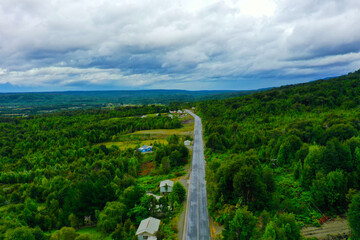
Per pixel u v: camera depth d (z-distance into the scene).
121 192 67.19
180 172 84.56
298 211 50.03
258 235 37.50
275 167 76.50
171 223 51.50
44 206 68.69
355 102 137.25
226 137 113.00
